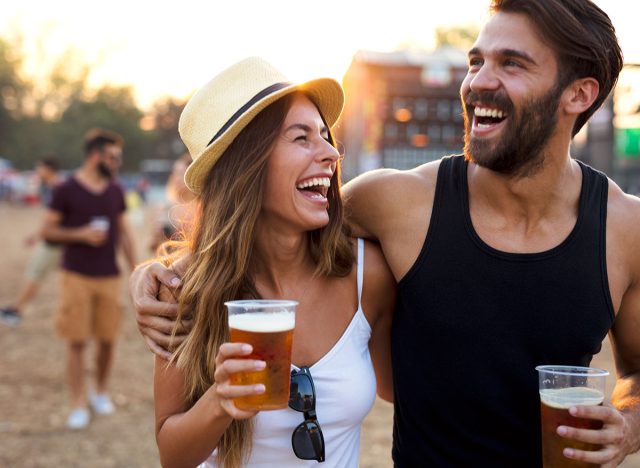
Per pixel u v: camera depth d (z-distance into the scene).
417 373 2.27
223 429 1.93
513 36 2.05
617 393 2.26
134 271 2.43
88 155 5.96
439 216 2.25
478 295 2.18
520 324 2.16
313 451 2.03
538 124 2.07
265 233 2.21
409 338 2.29
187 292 2.12
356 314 2.27
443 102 19.61
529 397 2.18
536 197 2.15
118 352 8.01
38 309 10.48
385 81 19.52
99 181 5.95
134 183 49.00
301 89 2.13
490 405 2.19
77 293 5.75
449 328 2.20
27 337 8.64
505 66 2.07
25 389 6.58
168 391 2.13
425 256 2.23
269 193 2.12
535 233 2.18
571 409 1.80
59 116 62.00
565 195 2.18
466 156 2.22
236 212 2.11
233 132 2.07
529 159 2.10
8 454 5.04
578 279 2.14
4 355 7.78
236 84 2.15
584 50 2.04
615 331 2.33
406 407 2.33
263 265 2.25
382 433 5.54
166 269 2.29
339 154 2.23
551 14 2.01
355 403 2.18
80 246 5.79
